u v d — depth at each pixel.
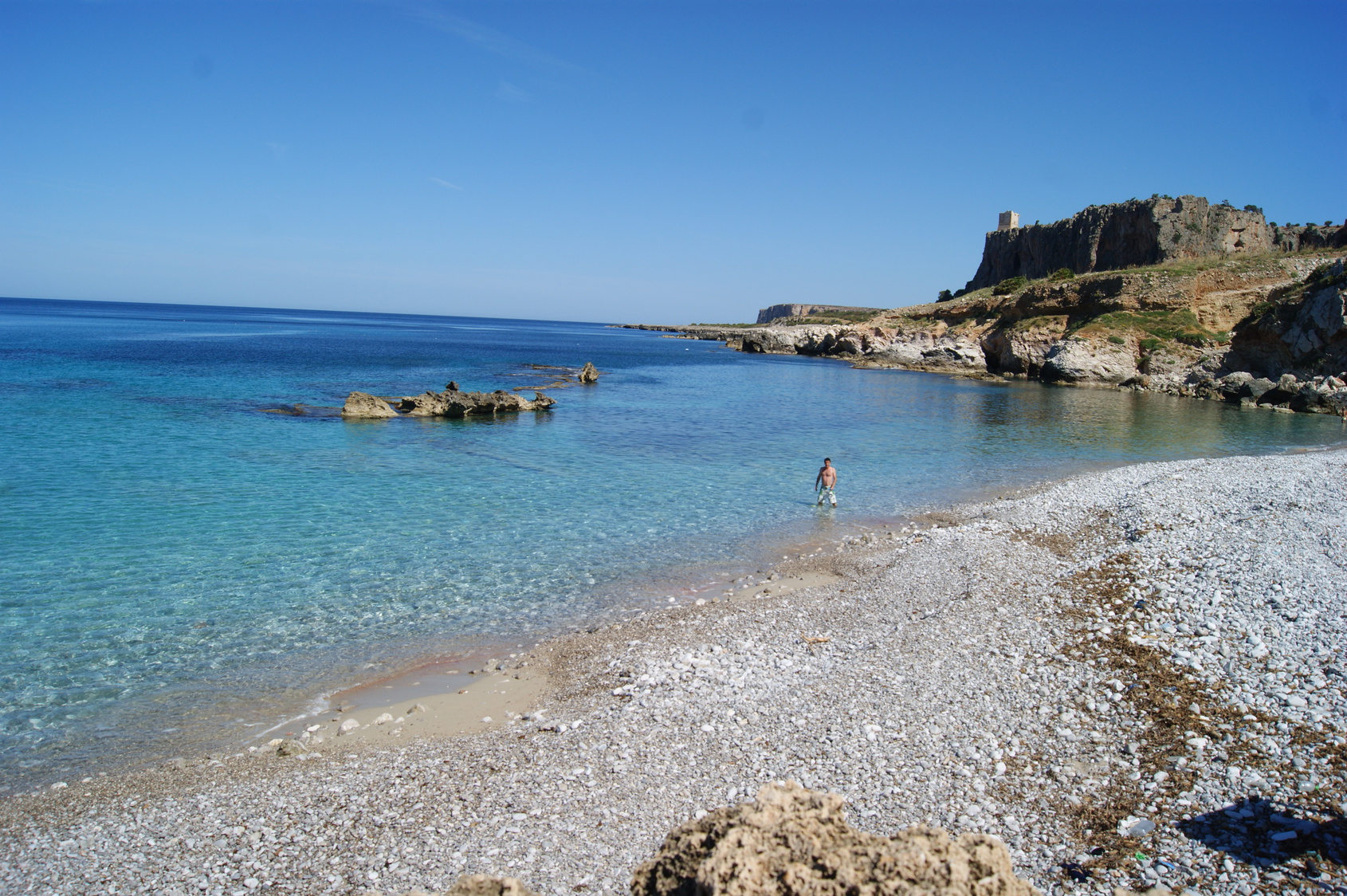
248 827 8.17
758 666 12.21
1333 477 25.94
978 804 8.11
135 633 13.48
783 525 21.80
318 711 11.08
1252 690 10.26
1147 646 12.12
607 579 16.97
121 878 7.38
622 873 7.22
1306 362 62.31
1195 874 6.73
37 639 13.10
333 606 15.02
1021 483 28.20
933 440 39.00
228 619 14.23
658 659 12.58
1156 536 18.92
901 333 106.06
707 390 66.12
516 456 31.48
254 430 34.84
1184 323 76.12
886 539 20.17
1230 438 41.19
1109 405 58.44
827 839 4.99
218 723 10.69
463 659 12.89
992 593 15.48
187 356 76.38
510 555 18.48
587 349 135.38
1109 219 112.81
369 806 8.54
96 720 10.68
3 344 81.31
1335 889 6.37
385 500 23.22
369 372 68.56
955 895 4.41
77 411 36.91
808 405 55.28
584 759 9.46
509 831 7.98
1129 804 7.96
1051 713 10.16
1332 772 8.14
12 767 9.49
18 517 19.84
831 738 9.70
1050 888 6.69
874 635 13.52
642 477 28.02
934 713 10.27
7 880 7.38
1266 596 13.84
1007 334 88.94
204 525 19.95
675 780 8.89
